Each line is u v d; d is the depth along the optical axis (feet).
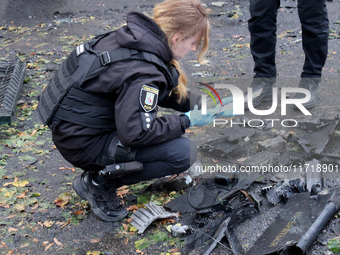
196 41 7.89
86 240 8.42
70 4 24.89
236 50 17.65
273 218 8.45
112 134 8.10
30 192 9.90
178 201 9.10
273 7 12.45
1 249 8.28
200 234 8.19
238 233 8.21
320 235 7.84
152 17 7.86
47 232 8.68
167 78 7.95
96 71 7.52
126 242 8.29
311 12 12.09
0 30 22.33
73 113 7.84
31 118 13.25
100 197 8.74
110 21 22.40
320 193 8.39
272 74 13.11
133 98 7.45
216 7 22.97
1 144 11.93
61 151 8.35
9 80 14.51
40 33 21.44
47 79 15.96
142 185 9.86
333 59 15.80
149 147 8.18
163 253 7.92
